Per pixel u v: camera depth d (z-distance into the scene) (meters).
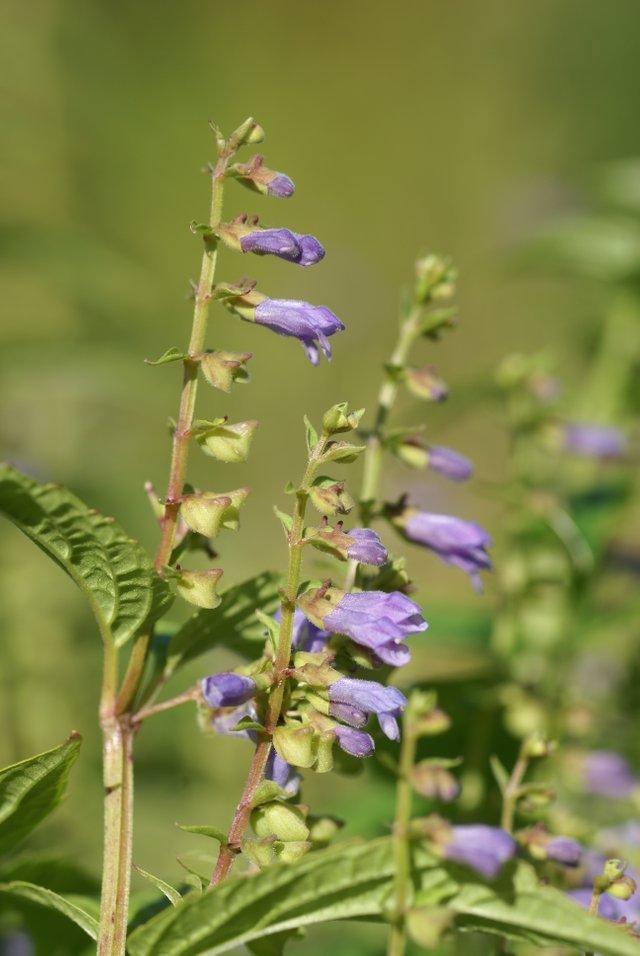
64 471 9.41
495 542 9.00
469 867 4.02
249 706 3.63
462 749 5.97
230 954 5.65
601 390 8.80
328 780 8.73
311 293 15.70
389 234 20.69
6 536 8.07
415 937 3.59
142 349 10.42
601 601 7.80
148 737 7.93
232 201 17.81
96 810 7.20
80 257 9.59
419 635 6.75
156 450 12.22
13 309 10.15
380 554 3.39
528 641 7.10
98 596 3.51
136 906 4.10
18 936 5.38
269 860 3.40
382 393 4.62
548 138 21.67
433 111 21.39
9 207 12.50
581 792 6.52
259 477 14.70
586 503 7.11
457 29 21.84
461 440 16.80
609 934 3.44
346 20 21.14
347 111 20.72
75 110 12.95
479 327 18.25
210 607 3.52
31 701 7.78
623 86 21.61
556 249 8.72
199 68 18.22
